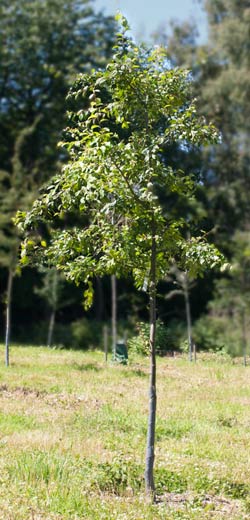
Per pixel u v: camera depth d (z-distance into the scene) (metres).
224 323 36.69
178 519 7.58
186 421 14.51
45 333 38.88
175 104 9.26
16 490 8.15
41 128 40.97
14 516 7.11
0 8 42.53
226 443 12.47
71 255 9.30
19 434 11.72
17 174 25.83
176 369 25.36
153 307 9.23
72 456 10.24
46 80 42.75
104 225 9.02
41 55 43.22
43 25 42.88
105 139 8.75
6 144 41.88
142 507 7.98
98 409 15.26
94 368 23.48
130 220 8.96
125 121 9.44
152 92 9.15
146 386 19.73
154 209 8.88
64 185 8.84
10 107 42.75
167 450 11.58
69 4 43.59
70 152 9.20
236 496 8.97
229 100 38.62
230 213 40.12
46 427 12.75
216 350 34.44
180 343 34.69
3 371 21.22
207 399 17.97
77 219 26.11
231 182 40.19
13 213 24.19
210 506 8.27
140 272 9.54
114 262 8.89
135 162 8.79
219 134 9.19
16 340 39.16
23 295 42.28
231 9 40.44
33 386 18.31
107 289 44.31
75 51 43.09
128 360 27.30
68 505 7.77
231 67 38.88
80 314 44.38
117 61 8.97
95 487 8.72
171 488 9.13
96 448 11.01
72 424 13.33
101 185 8.59
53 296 35.88
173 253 9.40
